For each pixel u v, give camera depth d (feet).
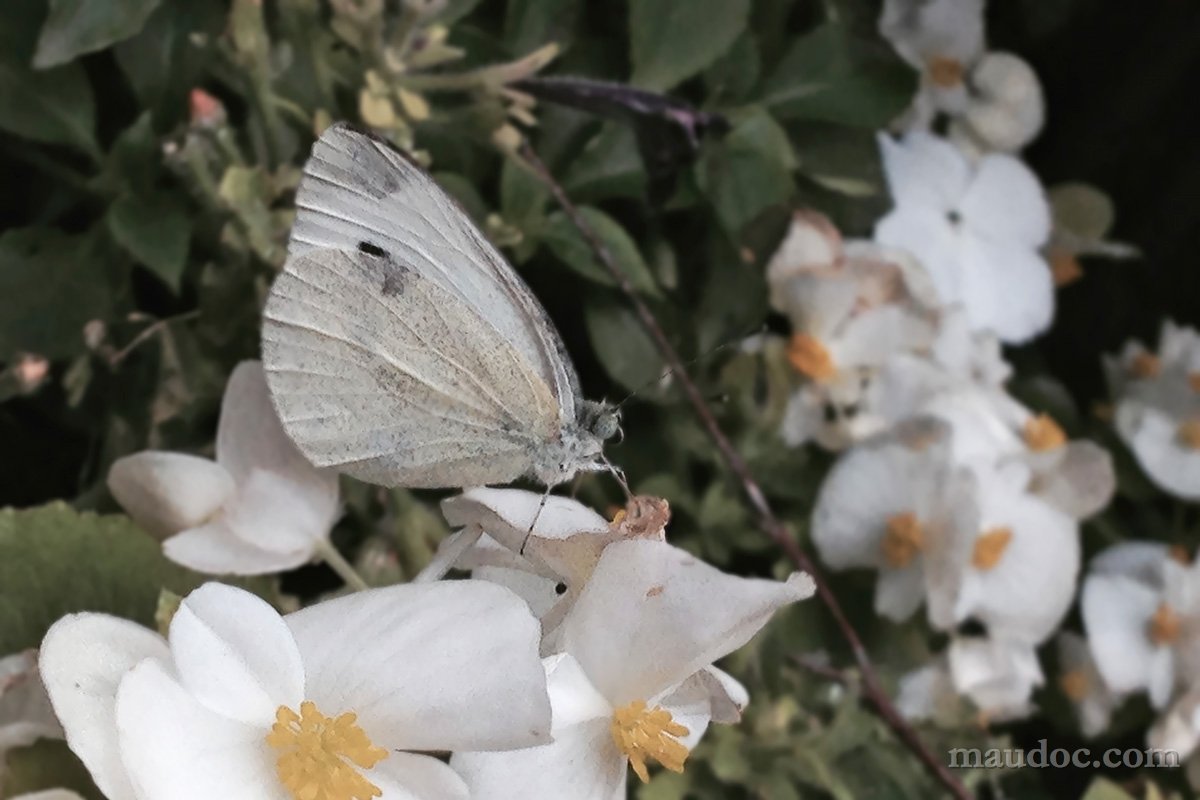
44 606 0.63
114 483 0.65
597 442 0.69
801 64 0.76
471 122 0.71
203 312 0.70
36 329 0.69
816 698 0.77
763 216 0.78
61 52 0.67
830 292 0.77
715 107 0.76
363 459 0.67
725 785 0.75
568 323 0.77
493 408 0.68
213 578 0.65
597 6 0.75
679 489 0.77
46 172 0.73
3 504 0.73
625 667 0.60
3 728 0.59
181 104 0.71
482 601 0.60
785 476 0.79
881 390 0.79
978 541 0.79
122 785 0.58
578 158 0.74
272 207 0.70
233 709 0.59
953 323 0.79
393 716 0.59
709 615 0.60
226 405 0.66
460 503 0.62
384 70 0.69
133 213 0.69
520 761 0.60
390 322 0.66
